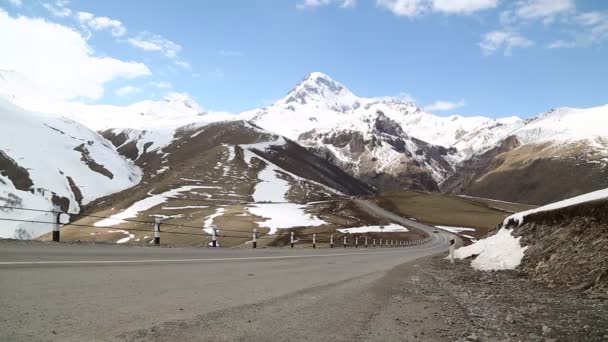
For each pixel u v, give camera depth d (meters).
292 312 7.64
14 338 5.00
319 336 6.27
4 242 16.27
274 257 20.44
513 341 6.71
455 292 12.44
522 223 21.48
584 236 14.17
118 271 10.60
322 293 10.02
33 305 6.50
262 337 5.92
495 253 20.44
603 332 7.10
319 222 149.25
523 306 9.91
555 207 18.31
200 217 158.00
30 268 9.85
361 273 15.79
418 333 7.00
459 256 30.16
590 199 15.63
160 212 179.25
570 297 10.72
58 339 5.11
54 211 18.83
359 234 129.12
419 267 21.88
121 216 174.25
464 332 7.21
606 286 10.88
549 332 7.14
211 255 18.59
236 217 152.25
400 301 10.08
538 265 15.21
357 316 7.86
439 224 173.62
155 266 12.28
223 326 6.30
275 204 191.38
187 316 6.66
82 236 139.25
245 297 8.62
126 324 5.95
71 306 6.64
